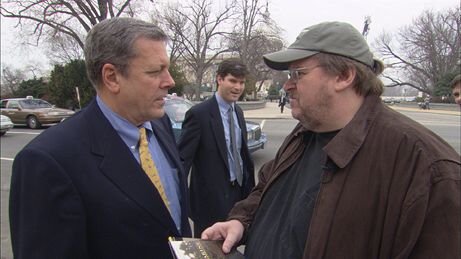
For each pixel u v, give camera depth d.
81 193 1.30
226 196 2.93
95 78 1.47
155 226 1.44
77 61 26.69
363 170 1.18
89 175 1.33
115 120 1.50
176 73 30.41
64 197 1.25
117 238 1.36
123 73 1.41
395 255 1.11
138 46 1.39
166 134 1.90
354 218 1.16
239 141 3.08
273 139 12.15
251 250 1.56
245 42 31.31
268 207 1.60
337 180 1.22
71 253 1.25
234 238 1.60
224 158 2.91
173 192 1.76
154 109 1.50
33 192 1.22
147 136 1.73
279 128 15.78
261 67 39.00
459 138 12.27
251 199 1.88
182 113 8.16
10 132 15.43
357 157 1.21
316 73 1.31
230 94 2.94
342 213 1.18
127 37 1.38
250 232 1.66
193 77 41.22
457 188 1.05
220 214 2.91
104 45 1.40
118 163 1.41
